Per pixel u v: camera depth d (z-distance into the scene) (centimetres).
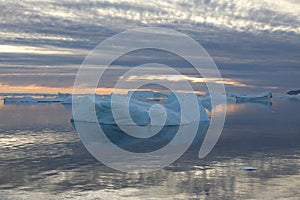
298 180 1380
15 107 6369
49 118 4103
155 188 1283
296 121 3856
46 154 1912
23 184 1329
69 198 1168
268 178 1409
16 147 2133
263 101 11125
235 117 4428
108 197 1181
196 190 1255
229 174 1480
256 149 2081
